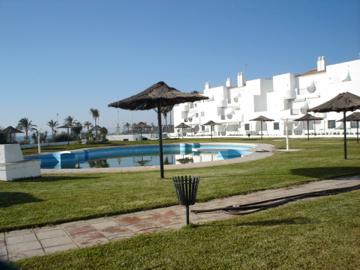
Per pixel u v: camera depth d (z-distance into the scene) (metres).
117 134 72.69
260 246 5.07
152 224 6.62
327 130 43.84
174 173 13.70
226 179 11.36
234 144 35.69
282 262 4.51
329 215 6.48
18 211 7.87
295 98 51.78
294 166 14.23
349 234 5.39
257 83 59.19
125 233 6.14
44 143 58.03
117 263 4.69
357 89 41.59
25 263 4.80
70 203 8.52
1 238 6.10
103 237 5.97
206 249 5.04
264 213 6.88
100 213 7.43
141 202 8.32
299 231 5.64
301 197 8.27
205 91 73.88
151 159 30.39
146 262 4.69
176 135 73.31
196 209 7.62
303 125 48.25
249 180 10.97
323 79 49.56
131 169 15.94
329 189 8.98
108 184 11.38
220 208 7.50
